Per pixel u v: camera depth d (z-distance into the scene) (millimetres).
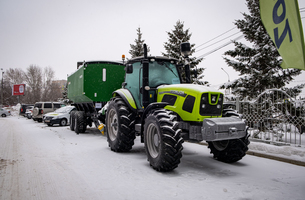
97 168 4176
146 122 4309
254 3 9414
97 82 8898
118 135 5375
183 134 4168
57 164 4461
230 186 3264
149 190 3084
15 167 4238
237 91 9234
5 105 57188
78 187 3203
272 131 5961
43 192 3031
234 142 4352
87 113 9852
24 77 53812
